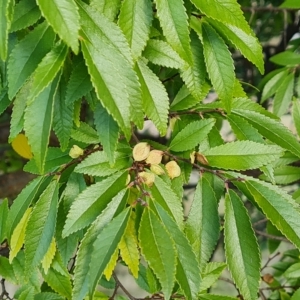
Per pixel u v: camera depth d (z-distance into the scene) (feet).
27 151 2.11
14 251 1.71
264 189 1.57
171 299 1.77
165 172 1.63
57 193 1.62
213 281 1.89
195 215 1.64
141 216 1.45
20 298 1.84
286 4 2.21
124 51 1.37
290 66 2.53
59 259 1.81
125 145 1.62
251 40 1.62
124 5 1.48
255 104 1.82
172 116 1.84
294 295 2.07
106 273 1.61
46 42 1.39
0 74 1.57
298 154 1.72
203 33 1.65
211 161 1.64
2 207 1.89
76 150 1.70
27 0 1.44
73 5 1.23
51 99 1.38
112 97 1.29
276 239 2.48
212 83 1.65
